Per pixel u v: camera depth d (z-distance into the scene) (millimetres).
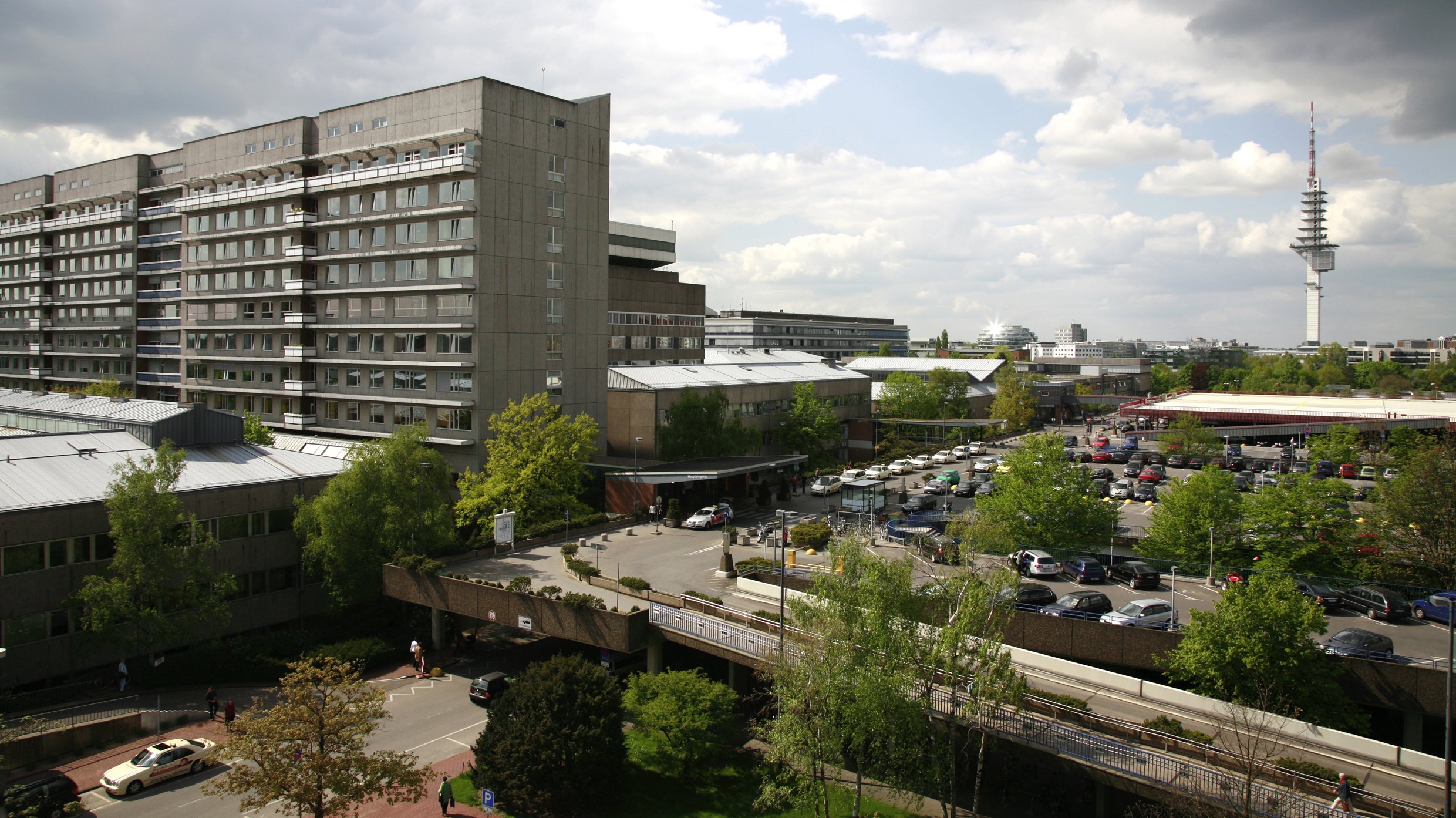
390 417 78438
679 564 56406
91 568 46188
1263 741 32125
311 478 56062
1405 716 37062
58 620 44812
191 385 96062
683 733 37125
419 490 55469
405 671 49219
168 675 45875
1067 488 55000
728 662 45750
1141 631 40312
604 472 75500
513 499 64625
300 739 28547
